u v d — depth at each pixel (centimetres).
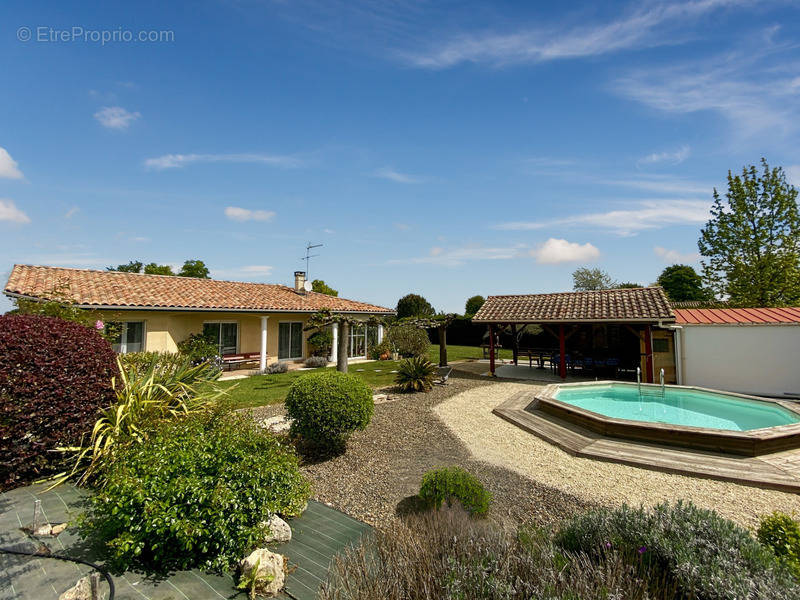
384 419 1029
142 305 1510
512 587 285
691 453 761
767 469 670
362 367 2102
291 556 421
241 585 351
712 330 1480
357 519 522
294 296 2306
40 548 387
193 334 1802
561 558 333
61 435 543
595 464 730
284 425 921
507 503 572
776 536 374
